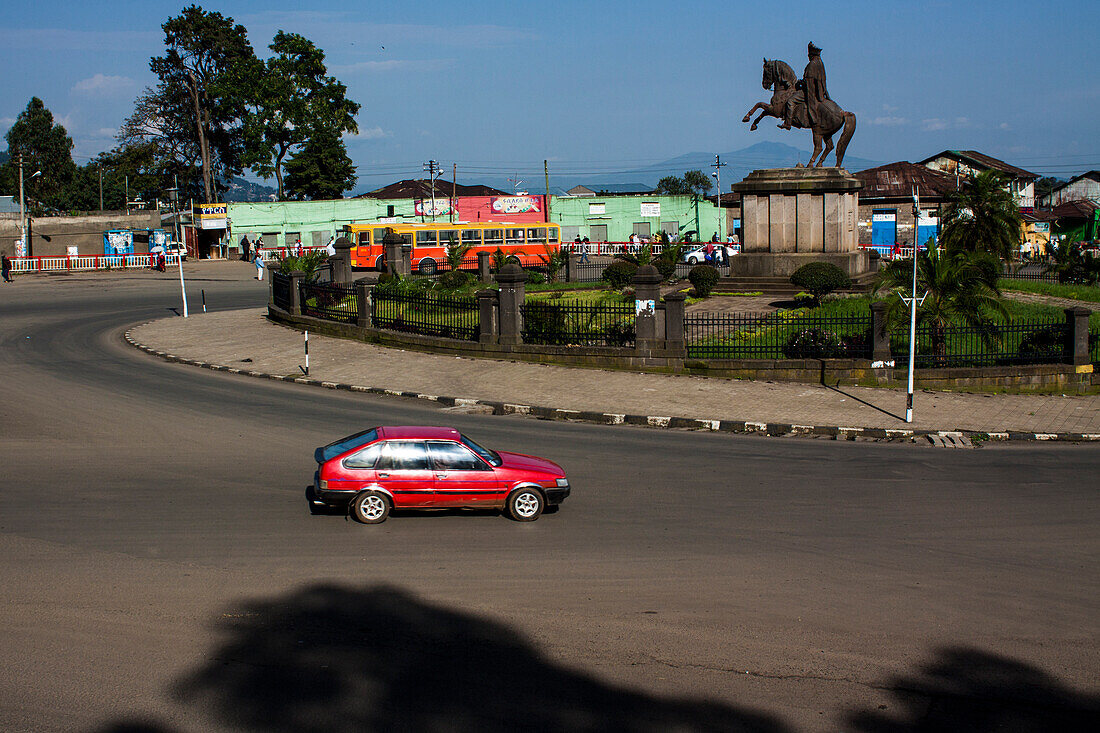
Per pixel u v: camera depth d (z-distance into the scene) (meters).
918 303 23.08
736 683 8.17
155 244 59.12
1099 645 8.98
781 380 23.47
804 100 35.91
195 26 71.50
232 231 65.19
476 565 10.97
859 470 15.84
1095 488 14.74
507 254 52.62
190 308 37.75
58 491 13.77
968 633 9.20
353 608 9.65
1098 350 24.52
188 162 78.38
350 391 22.61
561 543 11.81
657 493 14.20
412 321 28.19
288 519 12.69
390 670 8.30
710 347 24.34
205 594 9.95
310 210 67.12
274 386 23.05
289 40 72.69
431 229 50.31
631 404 20.86
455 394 21.80
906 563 11.15
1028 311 30.09
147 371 24.55
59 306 37.78
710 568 10.92
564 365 25.19
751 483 14.85
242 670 8.25
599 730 7.36
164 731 7.22
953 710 7.77
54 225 62.41
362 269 50.06
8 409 19.50
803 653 8.75
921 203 63.47
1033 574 10.81
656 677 8.25
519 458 13.32
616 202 73.50
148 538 11.75
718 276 34.44
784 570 10.88
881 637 9.10
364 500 12.52
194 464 15.48
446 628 9.20
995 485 14.89
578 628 9.23
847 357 23.52
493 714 7.56
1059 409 21.02
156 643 8.75
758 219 36.34
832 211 35.34
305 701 7.72
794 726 7.48
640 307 24.36
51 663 8.30
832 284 30.20
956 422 19.64
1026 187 77.69
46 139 97.88
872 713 7.71
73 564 10.77
